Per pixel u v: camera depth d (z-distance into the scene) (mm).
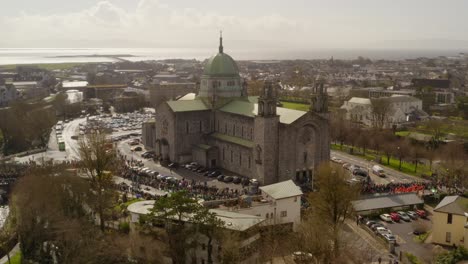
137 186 167375
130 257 110750
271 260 106750
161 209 106000
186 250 105438
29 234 128875
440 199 159500
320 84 177875
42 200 130750
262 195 138125
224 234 103938
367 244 123812
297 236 116312
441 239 125250
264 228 118375
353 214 135125
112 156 159625
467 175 177750
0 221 162875
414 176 192875
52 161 197625
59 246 120875
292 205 131500
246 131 189500
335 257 106250
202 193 156250
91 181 144500
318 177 142375
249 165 181375
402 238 129750
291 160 172750
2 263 129625
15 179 190875
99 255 109812
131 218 120625
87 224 130125
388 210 148500
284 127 169875
